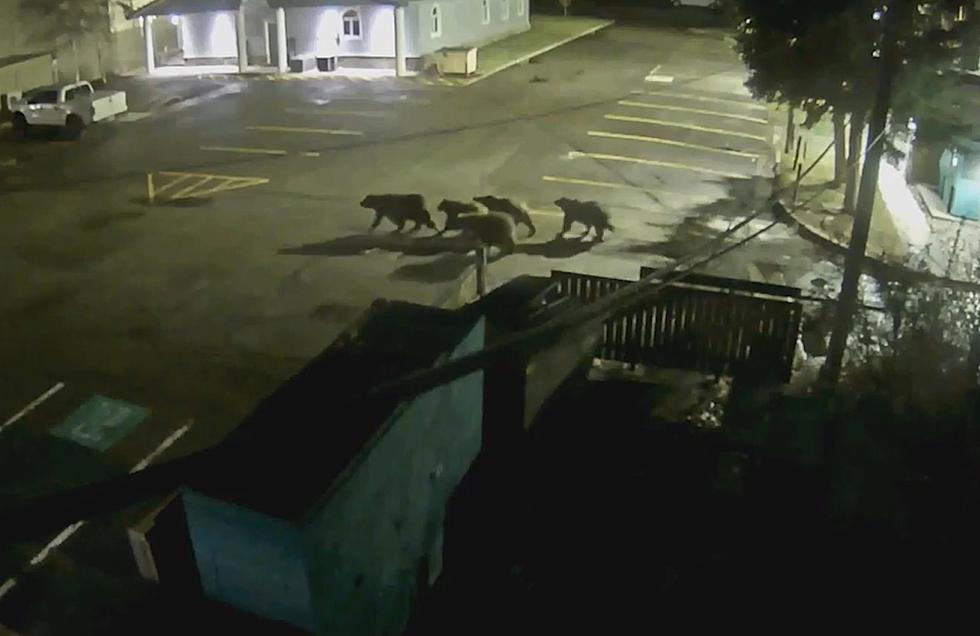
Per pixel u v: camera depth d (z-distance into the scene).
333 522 5.79
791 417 10.68
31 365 12.68
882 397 10.63
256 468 5.88
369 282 15.91
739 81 34.81
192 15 35.72
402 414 6.64
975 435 9.77
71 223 18.84
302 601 5.80
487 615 7.79
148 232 18.34
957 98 16.72
